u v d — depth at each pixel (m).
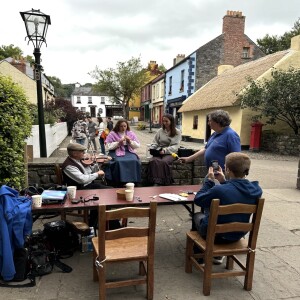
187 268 3.14
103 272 2.50
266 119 14.73
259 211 2.68
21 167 4.23
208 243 2.66
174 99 27.17
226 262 3.26
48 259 3.21
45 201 3.06
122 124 5.15
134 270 3.20
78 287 2.86
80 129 14.61
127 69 41.09
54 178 5.11
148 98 41.16
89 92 68.81
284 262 3.40
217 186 2.69
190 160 4.82
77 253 3.55
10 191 2.90
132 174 4.89
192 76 24.05
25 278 2.91
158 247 3.75
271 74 13.77
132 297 2.72
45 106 22.31
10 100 3.81
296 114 13.21
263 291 2.85
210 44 23.95
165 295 2.76
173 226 4.41
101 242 2.45
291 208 5.29
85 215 3.97
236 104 14.81
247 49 24.52
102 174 4.20
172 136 5.40
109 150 5.11
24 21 5.98
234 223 2.67
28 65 32.16
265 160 11.62
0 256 2.78
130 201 3.21
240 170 2.70
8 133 3.82
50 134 12.97
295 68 14.27
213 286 2.92
